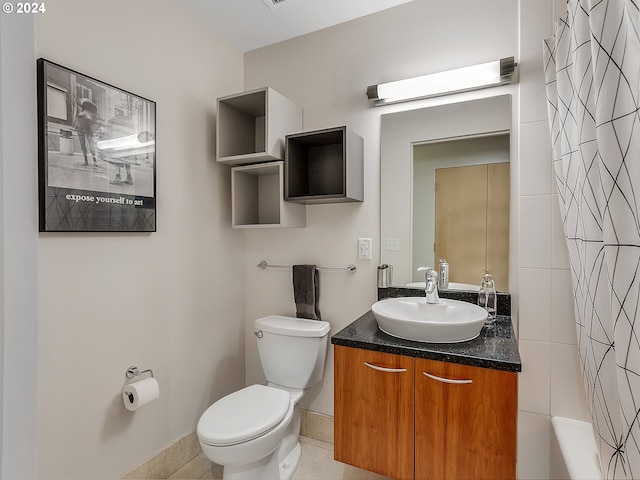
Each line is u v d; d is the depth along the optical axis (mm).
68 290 1361
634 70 764
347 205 2016
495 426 1167
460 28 1739
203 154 2010
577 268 1269
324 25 2047
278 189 2230
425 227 1821
